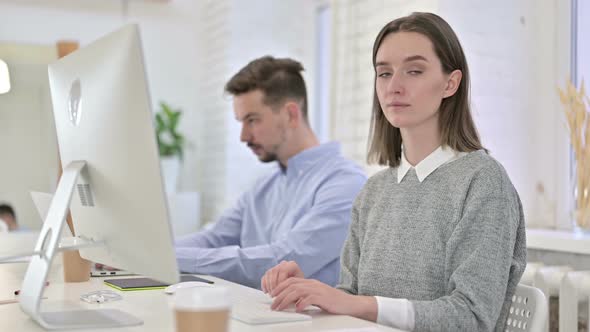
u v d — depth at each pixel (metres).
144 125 1.07
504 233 1.32
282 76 2.39
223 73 4.55
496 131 2.77
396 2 3.05
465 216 1.33
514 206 1.37
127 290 1.54
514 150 2.79
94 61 1.20
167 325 1.15
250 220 2.52
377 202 1.55
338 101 3.38
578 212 2.33
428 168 1.46
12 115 4.30
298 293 1.27
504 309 1.37
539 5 2.78
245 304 1.33
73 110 1.29
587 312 2.18
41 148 4.33
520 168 2.79
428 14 1.48
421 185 1.46
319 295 1.26
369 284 1.48
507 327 1.38
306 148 2.43
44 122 4.35
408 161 1.52
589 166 2.30
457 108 1.47
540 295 1.33
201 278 1.77
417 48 1.42
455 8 2.79
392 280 1.44
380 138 1.60
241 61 4.51
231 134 4.49
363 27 3.27
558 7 2.71
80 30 4.67
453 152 1.45
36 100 4.38
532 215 2.78
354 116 3.28
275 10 4.57
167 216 1.07
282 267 1.49
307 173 2.35
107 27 4.75
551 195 2.71
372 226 1.53
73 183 1.21
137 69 1.07
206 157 4.88
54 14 4.60
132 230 1.16
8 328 1.14
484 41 2.81
